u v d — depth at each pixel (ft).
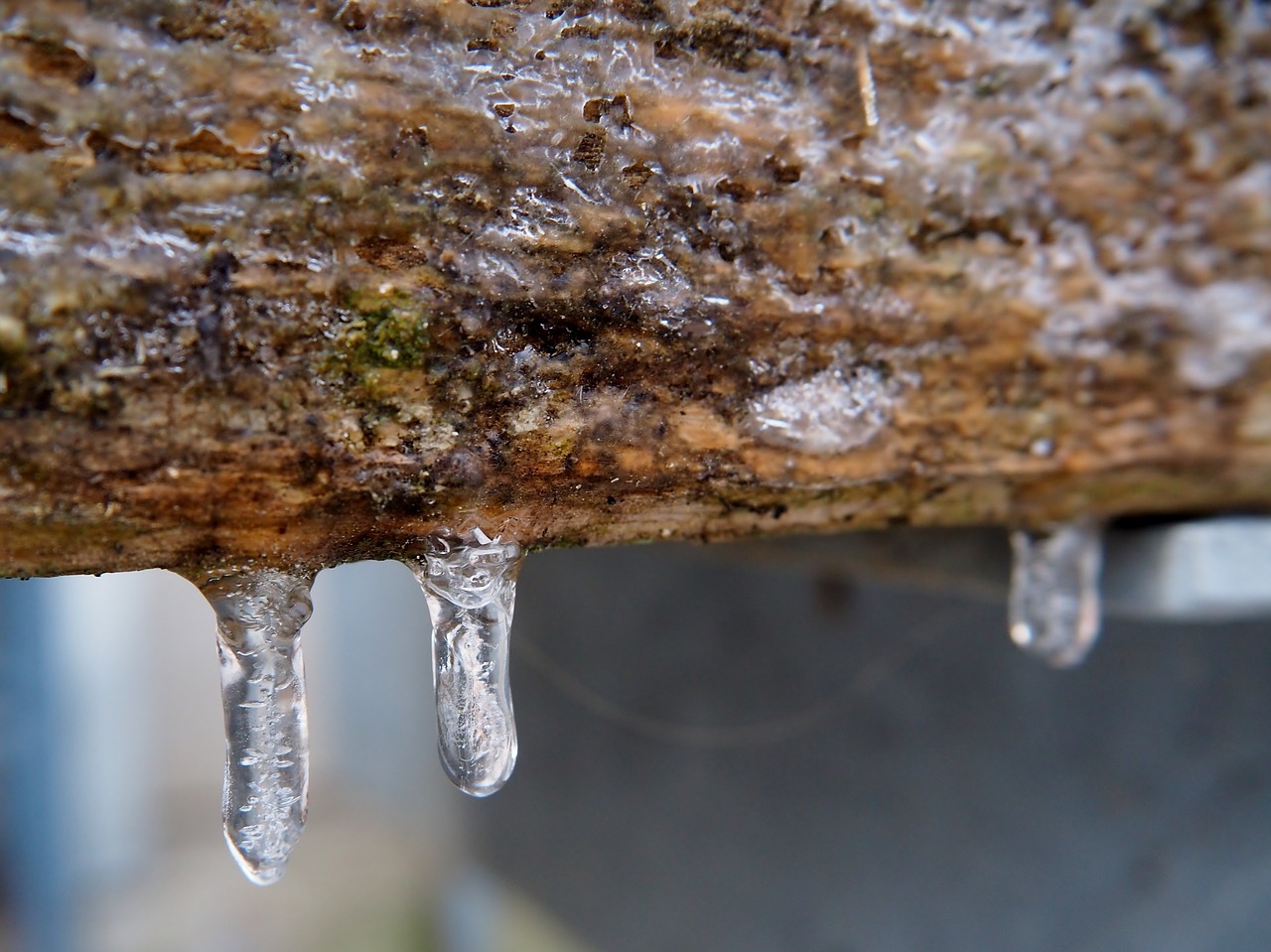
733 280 0.76
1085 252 0.79
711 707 1.88
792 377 0.77
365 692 4.86
